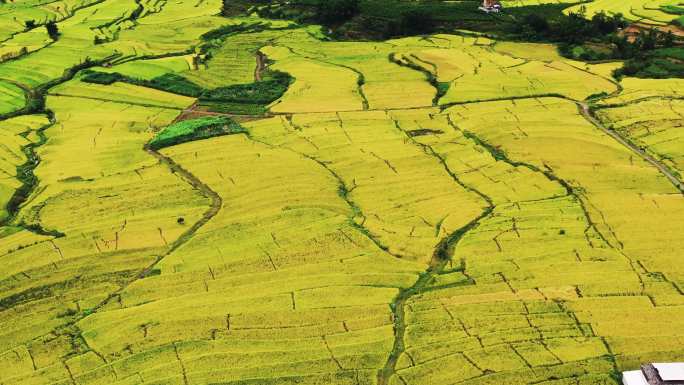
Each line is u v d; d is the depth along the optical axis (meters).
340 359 59.16
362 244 76.69
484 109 116.62
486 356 58.56
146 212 86.00
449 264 72.25
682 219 79.06
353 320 64.12
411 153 100.38
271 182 92.25
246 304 66.81
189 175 96.00
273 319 64.56
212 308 66.44
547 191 87.25
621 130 106.06
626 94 120.56
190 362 59.31
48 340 63.56
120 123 117.12
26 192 94.06
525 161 96.12
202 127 111.38
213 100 126.62
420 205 85.19
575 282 67.94
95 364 59.97
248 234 79.44
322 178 92.88
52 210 87.44
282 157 100.12
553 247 74.25
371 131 109.25
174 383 56.97
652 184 88.00
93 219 84.75
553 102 118.81
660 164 94.38
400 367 57.88
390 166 96.25
